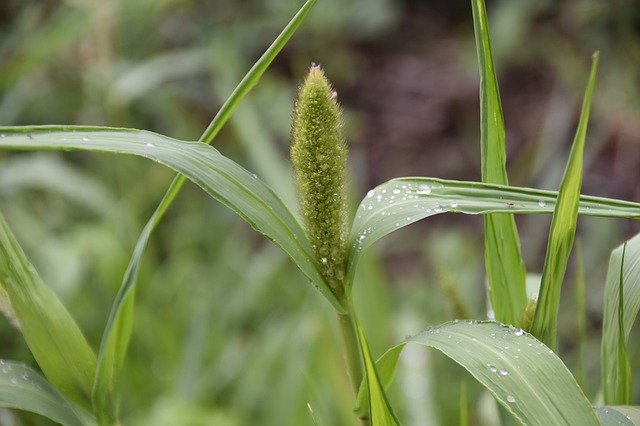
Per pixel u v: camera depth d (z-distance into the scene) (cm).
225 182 79
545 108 268
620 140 235
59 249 168
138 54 232
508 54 266
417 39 308
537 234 226
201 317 162
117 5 209
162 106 225
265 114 231
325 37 281
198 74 243
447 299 93
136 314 168
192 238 203
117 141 79
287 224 80
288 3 264
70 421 82
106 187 203
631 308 85
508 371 76
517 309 86
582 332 92
